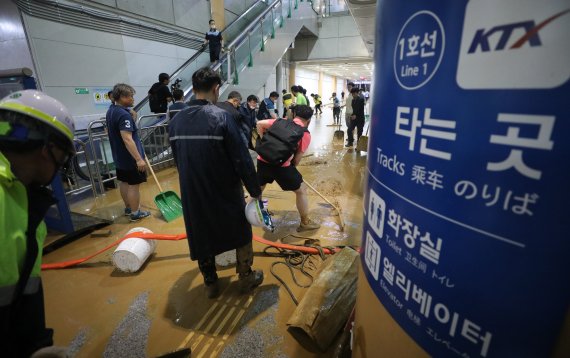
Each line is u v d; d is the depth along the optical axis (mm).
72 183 4281
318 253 2674
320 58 14930
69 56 5270
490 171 511
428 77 589
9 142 761
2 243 727
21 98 794
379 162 800
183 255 2744
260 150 2686
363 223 984
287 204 3943
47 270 2527
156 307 2082
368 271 924
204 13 8852
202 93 1831
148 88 7047
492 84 484
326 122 13641
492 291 548
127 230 3285
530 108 451
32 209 829
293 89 7594
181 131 1763
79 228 3201
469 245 564
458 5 508
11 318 788
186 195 1847
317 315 1765
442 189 592
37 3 4715
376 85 805
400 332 771
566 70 411
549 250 471
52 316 2018
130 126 3051
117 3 6109
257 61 8883
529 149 461
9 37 4734
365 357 977
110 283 2357
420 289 686
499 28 460
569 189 438
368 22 5539
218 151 1765
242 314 2002
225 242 1969
